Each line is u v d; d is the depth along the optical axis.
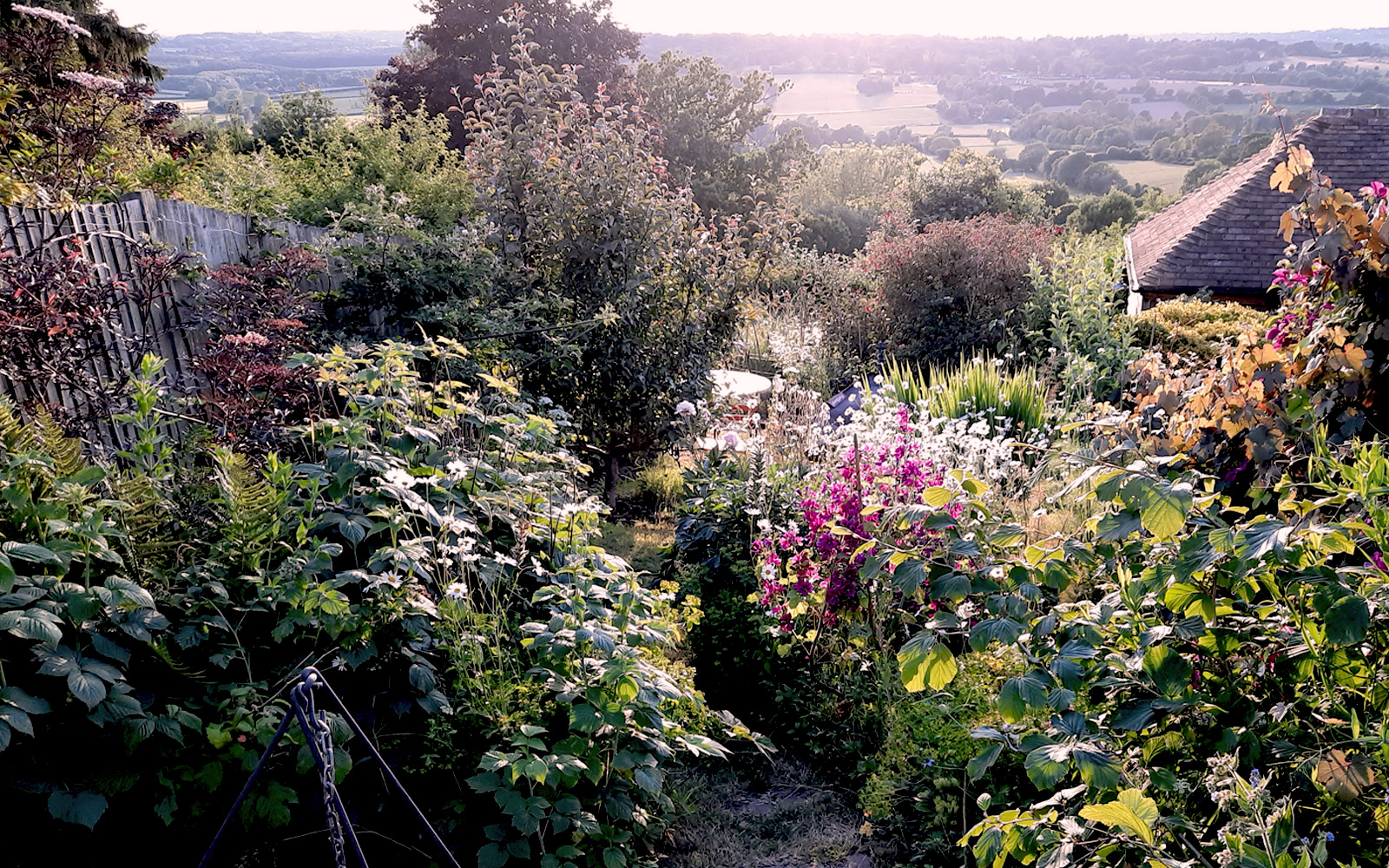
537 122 7.42
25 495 2.31
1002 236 12.77
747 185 27.30
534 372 6.94
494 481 3.81
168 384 4.57
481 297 6.71
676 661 4.46
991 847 2.22
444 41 25.19
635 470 8.23
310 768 2.39
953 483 4.31
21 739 2.12
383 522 3.20
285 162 9.10
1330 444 3.43
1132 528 2.44
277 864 2.53
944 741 3.38
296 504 3.26
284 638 2.69
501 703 2.87
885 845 3.33
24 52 6.21
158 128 9.39
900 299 12.77
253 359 4.25
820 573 4.19
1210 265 12.77
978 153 22.84
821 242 25.86
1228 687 2.38
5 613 2.02
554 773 2.63
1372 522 2.28
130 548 2.50
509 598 3.51
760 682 4.27
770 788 3.77
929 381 9.91
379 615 2.74
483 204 7.45
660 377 7.40
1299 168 3.81
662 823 3.25
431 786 2.79
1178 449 4.18
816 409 8.02
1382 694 2.07
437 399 4.42
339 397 5.02
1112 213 30.55
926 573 2.61
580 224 7.22
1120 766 2.17
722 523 4.94
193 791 2.34
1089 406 8.01
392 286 6.06
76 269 3.77
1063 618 2.60
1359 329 3.51
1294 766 2.21
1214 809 2.32
